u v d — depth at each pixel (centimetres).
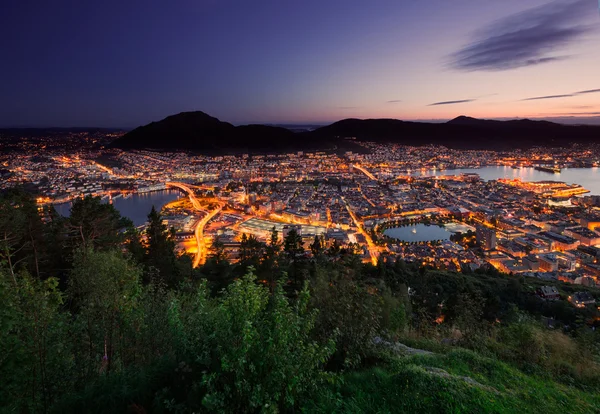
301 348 604
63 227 2898
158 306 1126
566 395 787
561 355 1041
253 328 576
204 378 518
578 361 998
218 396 512
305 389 622
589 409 726
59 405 663
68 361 841
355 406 620
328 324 890
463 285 3772
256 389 521
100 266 1007
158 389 634
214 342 599
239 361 522
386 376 740
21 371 698
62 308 1171
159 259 3012
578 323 2775
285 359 564
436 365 866
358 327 869
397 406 629
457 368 859
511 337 1138
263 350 562
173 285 2741
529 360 1018
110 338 956
